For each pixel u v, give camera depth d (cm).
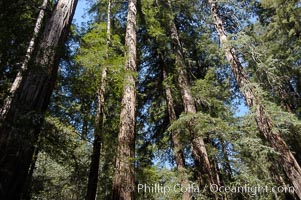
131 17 1001
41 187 850
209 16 1273
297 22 1323
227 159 908
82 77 723
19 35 509
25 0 546
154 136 1232
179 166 916
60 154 643
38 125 412
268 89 1250
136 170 729
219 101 1077
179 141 953
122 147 632
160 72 1312
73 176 737
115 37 823
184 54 1341
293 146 1078
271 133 883
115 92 780
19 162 368
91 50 707
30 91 428
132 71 773
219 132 851
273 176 1002
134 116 712
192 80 1296
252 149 838
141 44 1320
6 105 442
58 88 715
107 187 756
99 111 732
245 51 1069
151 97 1285
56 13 554
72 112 724
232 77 1333
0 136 363
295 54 1390
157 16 1273
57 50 503
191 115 866
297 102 1400
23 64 473
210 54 1232
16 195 358
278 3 1366
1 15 461
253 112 912
